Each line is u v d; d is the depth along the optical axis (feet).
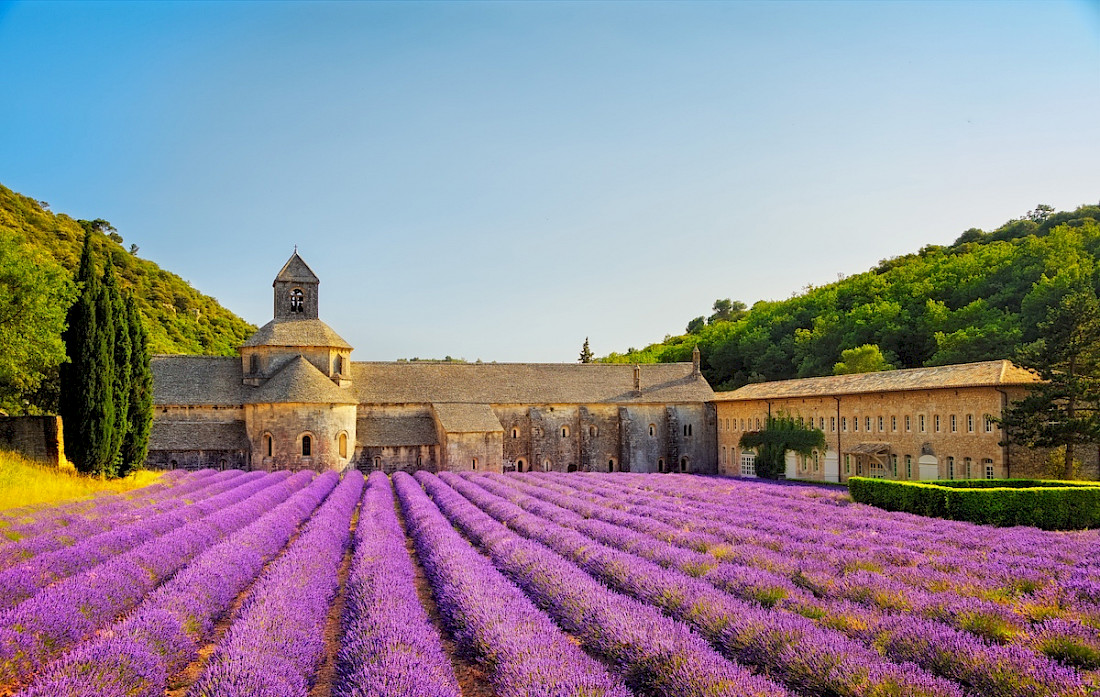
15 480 94.79
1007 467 116.88
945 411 129.49
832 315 284.82
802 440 170.81
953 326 227.81
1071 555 61.26
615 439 204.95
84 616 39.50
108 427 113.80
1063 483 100.63
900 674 29.14
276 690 28.37
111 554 59.06
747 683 28.71
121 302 120.37
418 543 72.64
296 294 187.42
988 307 230.07
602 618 38.11
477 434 177.68
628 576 49.57
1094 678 29.27
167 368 174.70
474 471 174.81
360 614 40.60
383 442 179.63
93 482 108.68
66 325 113.19
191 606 40.98
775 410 182.70
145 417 126.93
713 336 352.28
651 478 168.04
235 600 51.13
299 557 54.95
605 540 69.00
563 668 30.27
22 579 46.80
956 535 71.61
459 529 84.38
